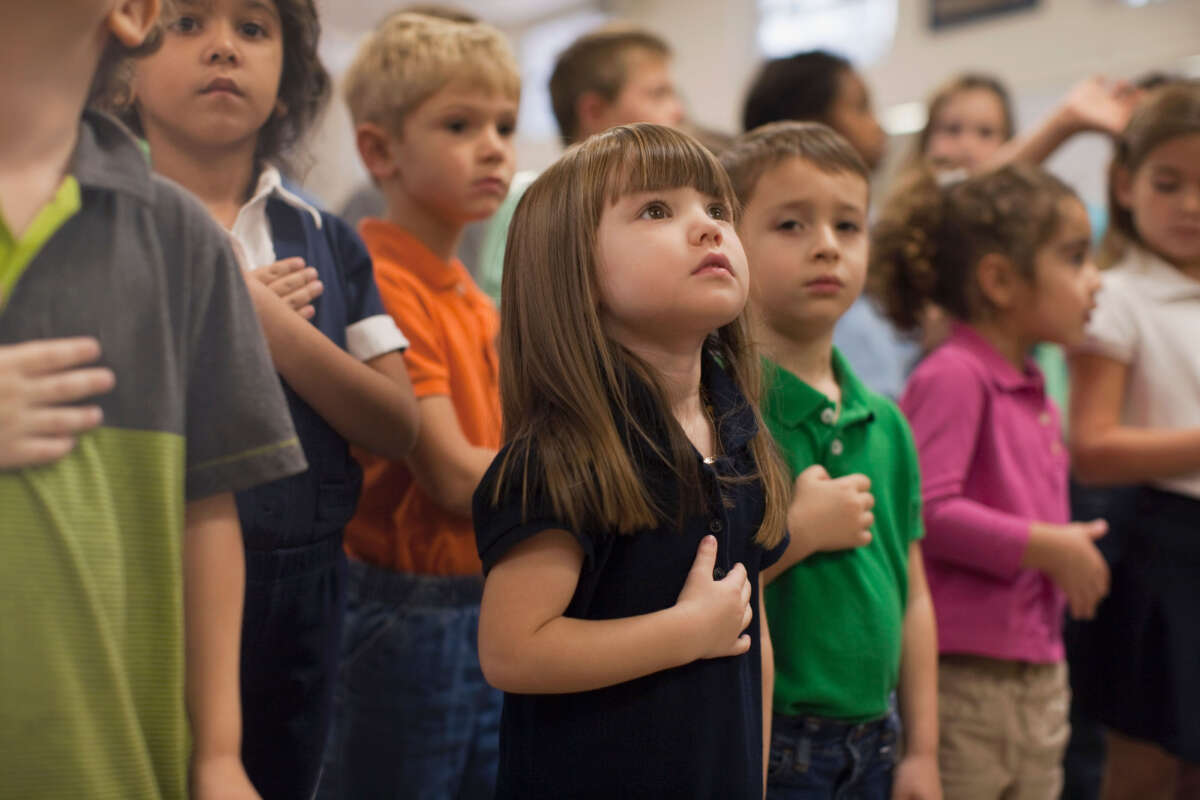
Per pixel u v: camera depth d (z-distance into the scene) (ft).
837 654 4.05
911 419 5.44
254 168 4.12
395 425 4.01
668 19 18.65
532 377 3.22
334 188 10.55
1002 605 5.17
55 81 2.30
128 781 2.39
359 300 4.18
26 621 2.27
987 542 5.03
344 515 3.96
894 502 4.56
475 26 5.23
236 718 2.72
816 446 4.27
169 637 2.50
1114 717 6.23
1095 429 6.26
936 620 5.26
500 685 2.97
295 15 4.01
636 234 3.09
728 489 3.26
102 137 2.53
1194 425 6.10
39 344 2.27
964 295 5.82
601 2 19.04
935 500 5.16
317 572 3.85
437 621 4.74
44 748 2.29
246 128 3.84
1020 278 5.64
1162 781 6.32
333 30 13.85
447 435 4.59
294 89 4.20
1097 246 7.99
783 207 4.21
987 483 5.32
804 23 17.01
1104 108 7.68
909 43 15.42
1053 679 5.39
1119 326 6.29
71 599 2.32
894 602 4.29
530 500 2.94
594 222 3.15
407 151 5.05
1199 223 6.13
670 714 3.04
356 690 4.75
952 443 5.26
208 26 3.74
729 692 3.17
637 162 3.15
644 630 2.95
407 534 4.78
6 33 2.18
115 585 2.40
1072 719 7.50
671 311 3.06
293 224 4.04
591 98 7.66
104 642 2.36
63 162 2.41
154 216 2.56
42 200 2.34
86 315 2.37
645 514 3.00
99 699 2.36
